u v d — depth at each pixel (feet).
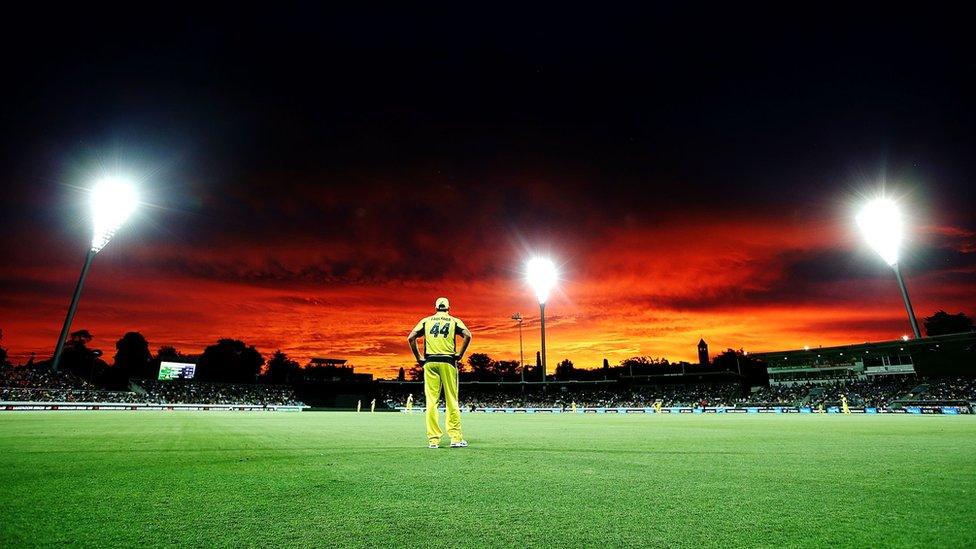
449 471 11.19
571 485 9.48
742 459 13.50
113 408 121.60
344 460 13.14
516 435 24.63
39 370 142.72
